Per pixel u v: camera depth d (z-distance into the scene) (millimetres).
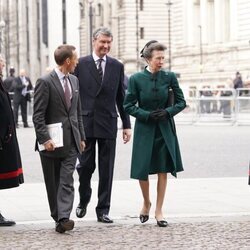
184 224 11539
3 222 11586
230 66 74188
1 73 11547
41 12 99500
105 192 11891
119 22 101062
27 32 119312
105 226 11477
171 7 97750
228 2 80875
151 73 11672
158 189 11594
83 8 120562
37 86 11141
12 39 121125
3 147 11523
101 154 11992
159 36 101000
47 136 11055
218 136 30219
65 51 11195
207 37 82812
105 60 12117
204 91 40406
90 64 12078
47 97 11109
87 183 12188
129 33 100688
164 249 9812
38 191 15117
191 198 14086
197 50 81562
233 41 75188
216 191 14938
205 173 18172
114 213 12617
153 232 10969
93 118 11953
